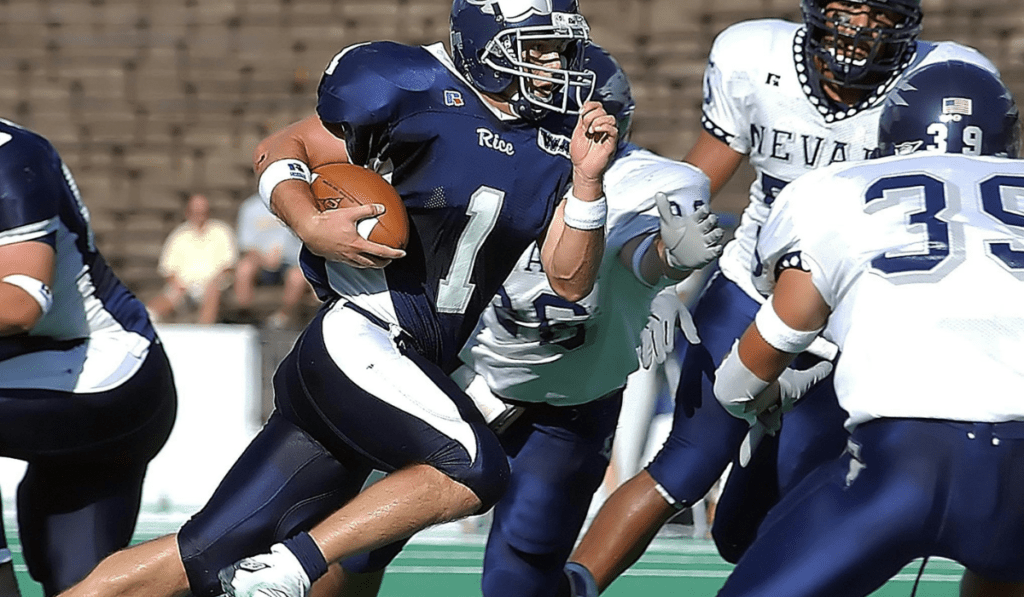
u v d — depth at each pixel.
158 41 49.19
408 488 10.30
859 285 10.10
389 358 10.53
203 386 27.94
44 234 11.76
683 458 15.13
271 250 38.00
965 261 9.94
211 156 48.22
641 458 24.94
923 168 10.41
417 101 10.67
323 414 10.61
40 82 49.09
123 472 12.82
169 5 49.59
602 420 13.98
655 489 15.21
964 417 9.62
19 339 12.20
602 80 12.92
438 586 19.59
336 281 10.95
